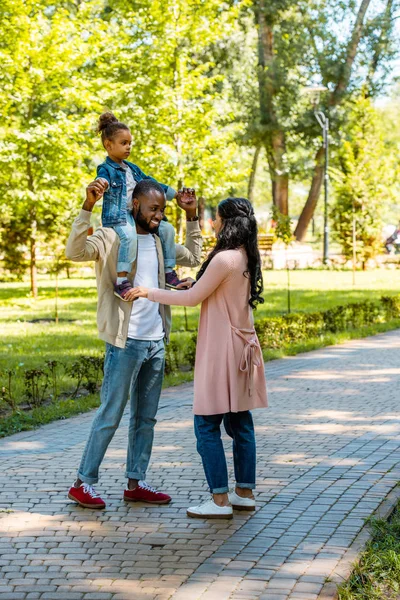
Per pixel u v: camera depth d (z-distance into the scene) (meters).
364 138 39.81
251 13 46.03
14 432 8.16
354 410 8.99
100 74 25.47
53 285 32.91
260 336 14.37
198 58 45.16
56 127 22.86
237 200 5.35
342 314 17.19
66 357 13.56
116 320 5.35
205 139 25.69
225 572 4.41
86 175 24.05
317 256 47.25
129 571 4.49
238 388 5.28
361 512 5.31
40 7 23.61
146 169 24.97
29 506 5.66
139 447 5.70
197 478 6.30
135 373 5.57
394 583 4.23
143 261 5.51
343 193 40.94
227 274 5.23
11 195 24.16
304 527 5.07
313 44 48.12
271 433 7.89
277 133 47.91
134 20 24.75
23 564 4.62
